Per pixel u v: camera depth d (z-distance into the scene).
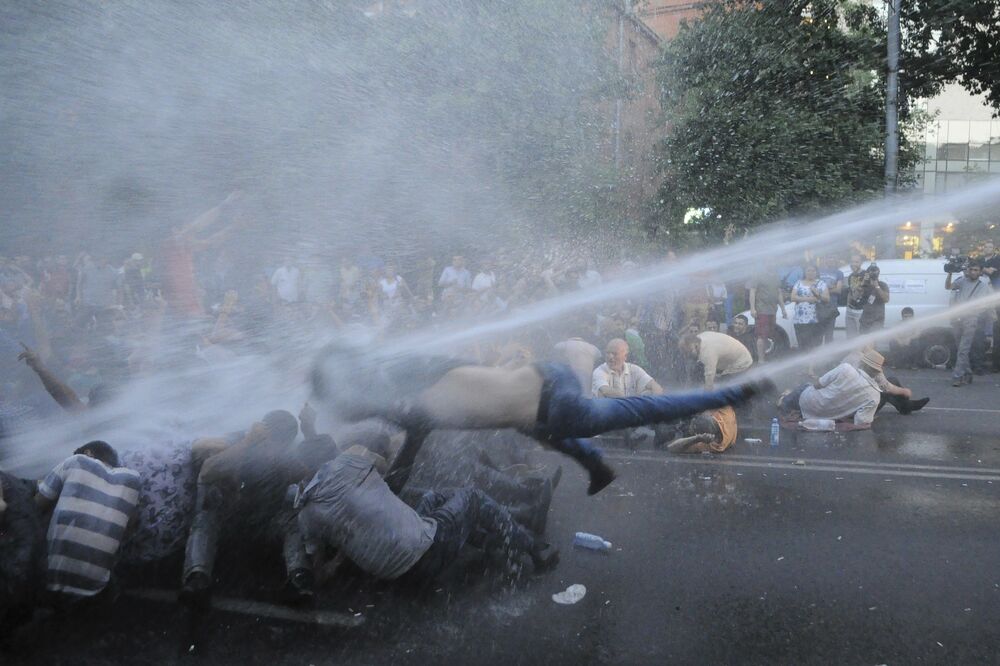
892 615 3.74
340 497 3.66
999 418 8.24
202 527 3.85
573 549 4.52
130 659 3.38
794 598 3.92
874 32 17.31
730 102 15.33
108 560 3.62
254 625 3.64
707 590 4.01
